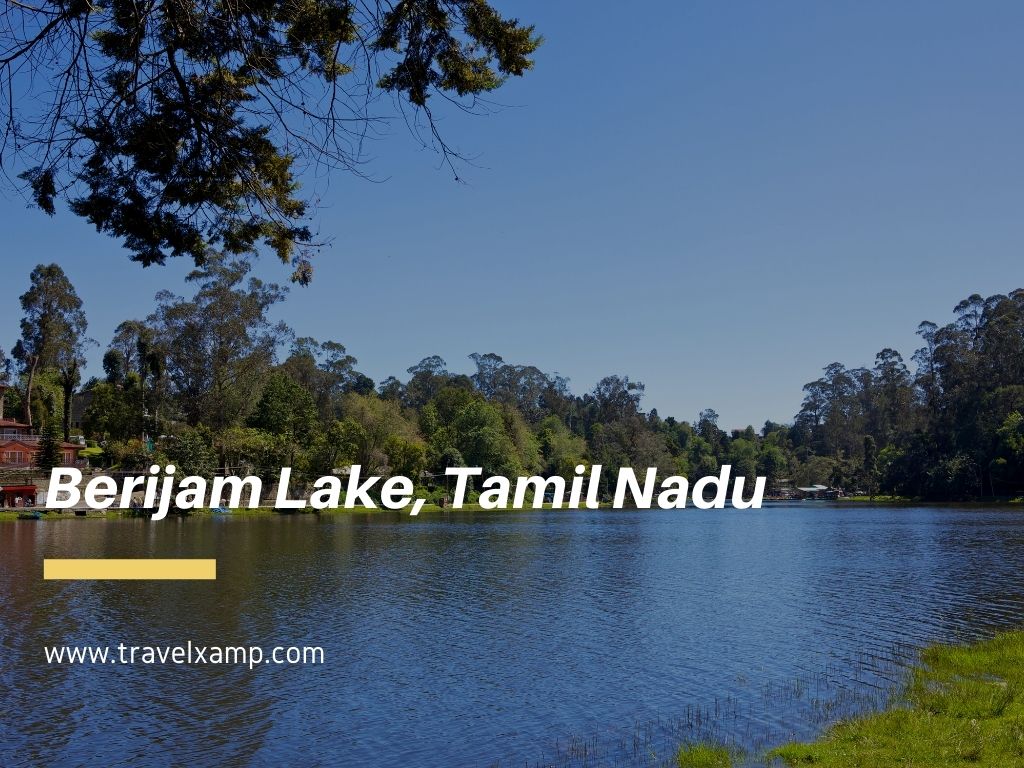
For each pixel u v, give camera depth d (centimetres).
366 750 1644
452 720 1817
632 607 3231
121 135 984
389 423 12088
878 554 5241
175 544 5556
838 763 1347
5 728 1784
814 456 18150
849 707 1812
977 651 2244
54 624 2845
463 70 1036
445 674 2200
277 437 10212
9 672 2231
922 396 14062
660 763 1523
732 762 1469
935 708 1675
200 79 1031
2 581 3828
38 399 11444
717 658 2339
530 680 2133
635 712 1848
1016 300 12456
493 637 2658
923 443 12925
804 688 1995
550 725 1772
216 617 2991
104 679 2159
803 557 5125
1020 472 11612
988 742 1341
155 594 3494
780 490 17112
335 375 15488
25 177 955
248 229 1117
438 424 13875
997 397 11956
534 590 3681
